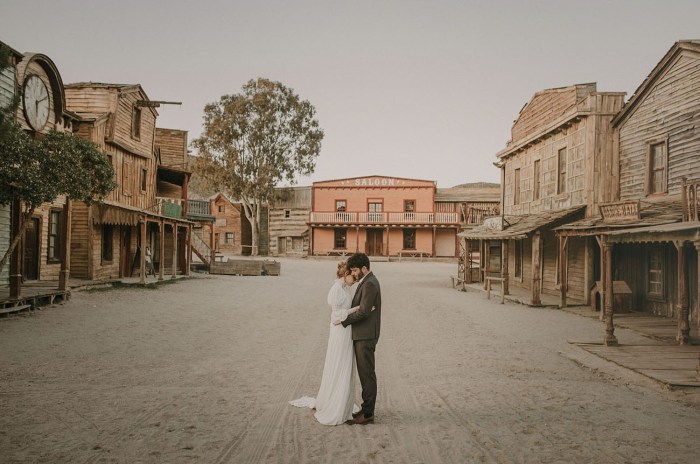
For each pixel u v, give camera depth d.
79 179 12.75
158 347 9.64
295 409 6.14
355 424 5.64
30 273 18.05
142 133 26.16
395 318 14.60
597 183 17.42
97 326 11.55
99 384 7.04
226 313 14.71
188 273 28.88
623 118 17.11
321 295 20.70
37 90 16.11
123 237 24.34
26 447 4.77
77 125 20.39
